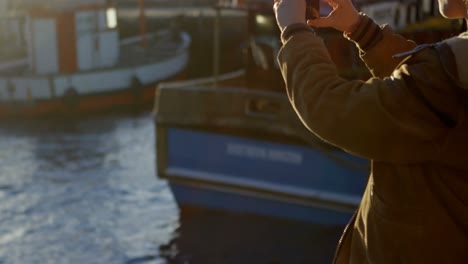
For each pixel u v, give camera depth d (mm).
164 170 11672
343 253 1642
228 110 10977
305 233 10930
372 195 1491
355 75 7684
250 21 11547
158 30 38750
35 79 25469
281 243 10828
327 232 10828
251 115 10797
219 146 11164
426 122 1326
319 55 1458
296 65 1457
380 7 9969
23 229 12602
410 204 1418
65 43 26688
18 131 22812
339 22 1777
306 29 1517
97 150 19406
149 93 27016
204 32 36812
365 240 1523
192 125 11242
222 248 10961
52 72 26625
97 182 15711
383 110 1329
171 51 29656
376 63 1807
